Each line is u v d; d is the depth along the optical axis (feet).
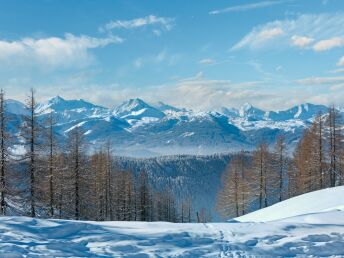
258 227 44.29
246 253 34.65
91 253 34.14
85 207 118.93
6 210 87.35
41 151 91.40
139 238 39.70
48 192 100.01
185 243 38.11
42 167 91.61
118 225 47.11
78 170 112.47
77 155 112.27
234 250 35.47
